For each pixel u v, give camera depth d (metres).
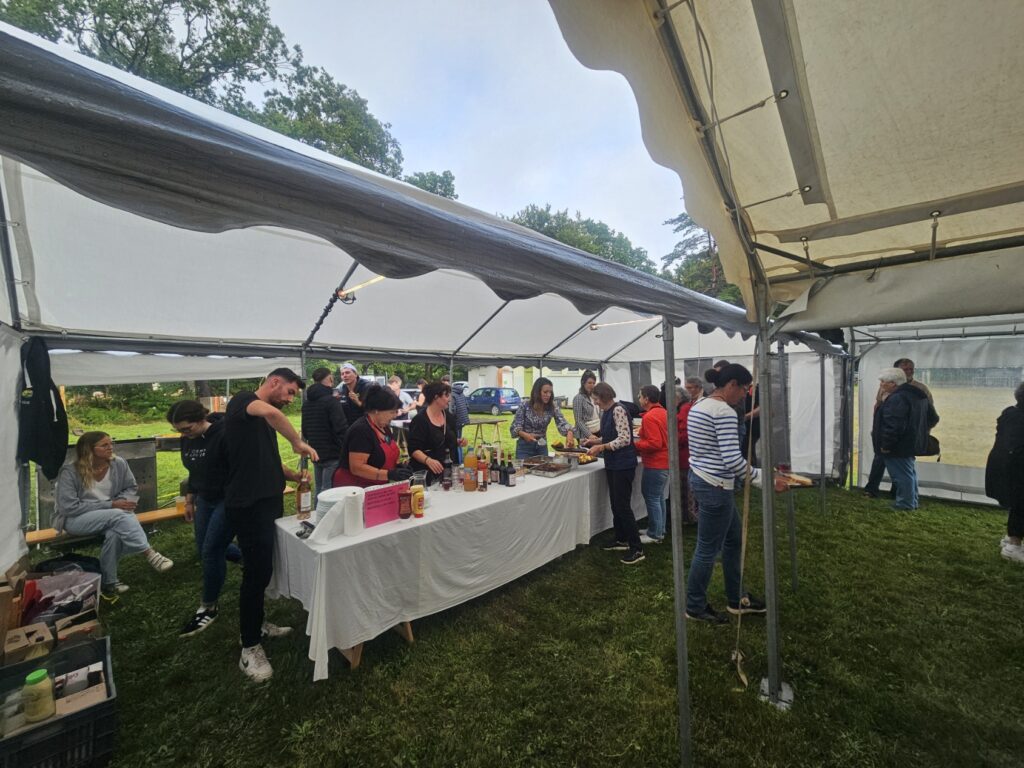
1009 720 2.00
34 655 1.98
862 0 1.12
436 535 2.56
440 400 3.41
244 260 3.15
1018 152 1.42
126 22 12.02
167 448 5.37
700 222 1.75
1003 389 5.29
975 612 2.89
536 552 3.30
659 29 1.17
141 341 3.75
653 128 1.27
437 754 1.83
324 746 1.87
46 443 3.10
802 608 2.94
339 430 4.23
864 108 1.38
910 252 1.92
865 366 6.22
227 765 1.78
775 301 2.33
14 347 2.92
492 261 1.05
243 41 13.97
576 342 7.09
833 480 6.55
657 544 4.10
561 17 0.94
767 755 1.82
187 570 3.60
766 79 1.33
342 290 3.85
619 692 2.17
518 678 2.27
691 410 2.69
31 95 0.53
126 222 2.54
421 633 2.64
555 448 4.45
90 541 4.23
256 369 4.56
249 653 2.27
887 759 1.81
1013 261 1.67
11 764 1.55
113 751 1.81
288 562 2.40
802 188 1.69
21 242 2.48
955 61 1.20
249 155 0.71
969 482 5.46
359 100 18.95
